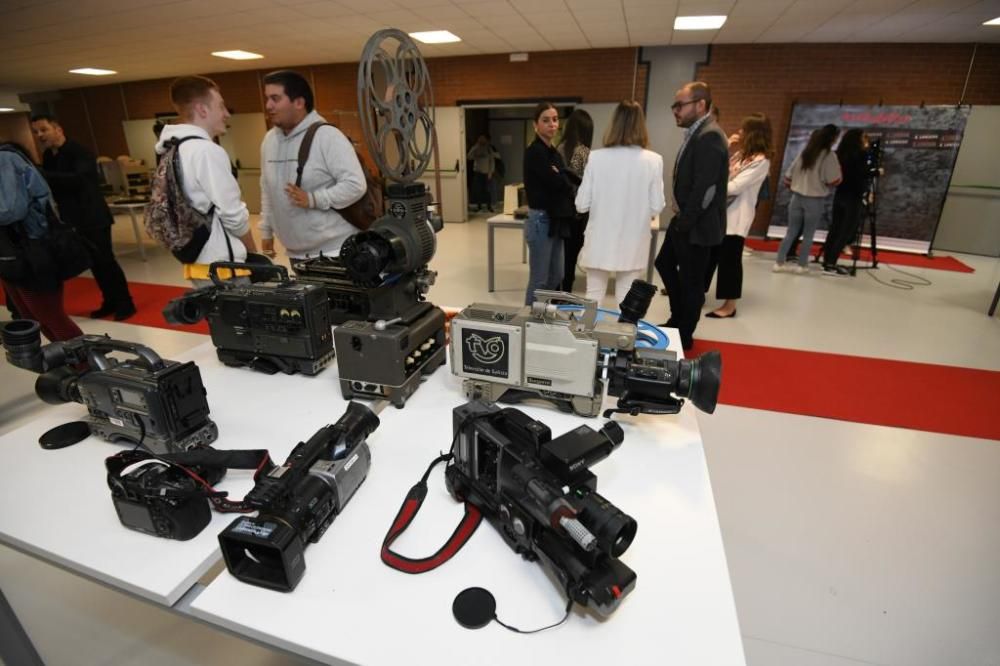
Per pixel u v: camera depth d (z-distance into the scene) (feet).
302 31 18.06
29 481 3.22
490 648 2.15
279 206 6.91
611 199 8.95
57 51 20.13
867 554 5.39
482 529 2.82
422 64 4.32
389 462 3.41
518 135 31.50
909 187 19.19
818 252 18.90
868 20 16.20
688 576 2.50
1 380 9.41
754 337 11.14
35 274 7.19
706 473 3.28
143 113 31.04
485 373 3.98
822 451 7.11
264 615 2.31
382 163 3.97
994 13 14.89
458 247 20.40
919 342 10.95
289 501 2.59
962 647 4.42
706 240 8.87
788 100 21.09
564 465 2.47
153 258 18.84
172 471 2.81
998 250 18.97
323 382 4.54
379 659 2.11
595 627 2.24
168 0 14.02
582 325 3.81
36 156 28.89
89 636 4.63
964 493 6.29
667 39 20.04
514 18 16.55
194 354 5.15
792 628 4.60
